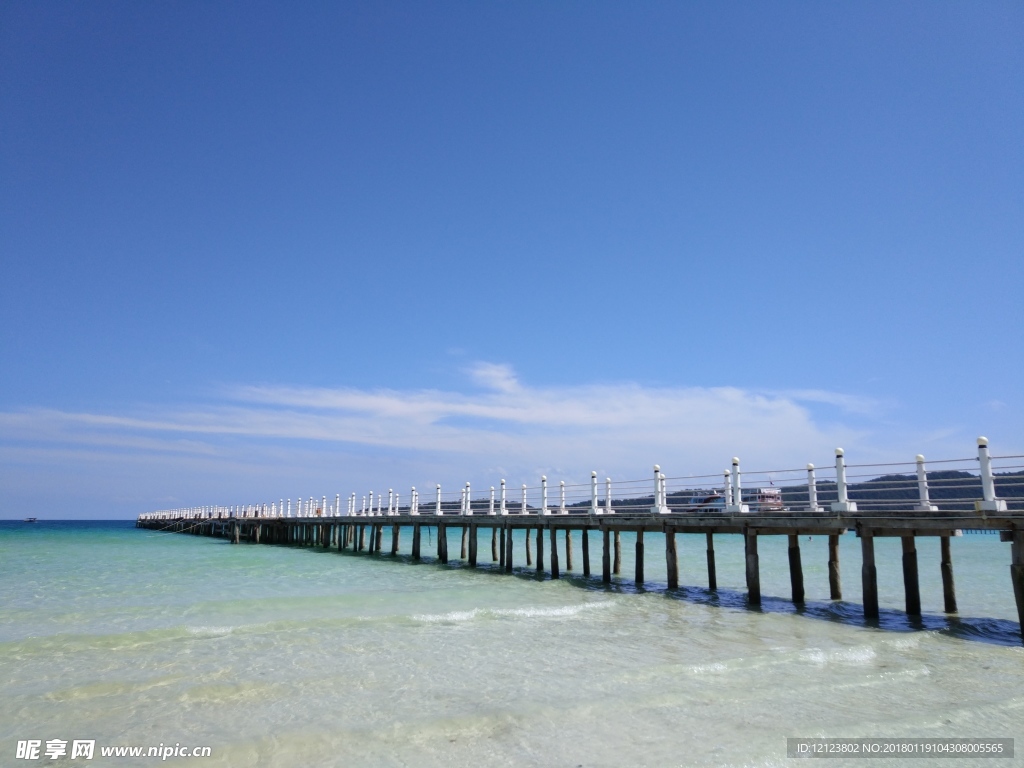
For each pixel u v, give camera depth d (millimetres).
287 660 12508
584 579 25750
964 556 40688
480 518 30578
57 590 22734
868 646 13445
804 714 9531
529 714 9398
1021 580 13547
